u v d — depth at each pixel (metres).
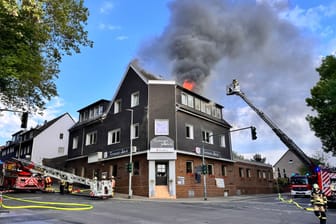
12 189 24.06
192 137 26.67
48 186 25.88
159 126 24.69
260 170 38.91
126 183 25.31
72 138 35.66
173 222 10.03
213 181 27.72
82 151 32.50
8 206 13.88
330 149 25.80
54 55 13.70
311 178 19.00
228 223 9.98
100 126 30.62
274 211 14.20
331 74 24.08
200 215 12.14
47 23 11.93
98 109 32.75
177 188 23.48
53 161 37.53
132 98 27.33
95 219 10.40
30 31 10.36
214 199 23.00
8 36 9.93
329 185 17.69
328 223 10.55
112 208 14.17
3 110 14.79
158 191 23.23
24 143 50.22
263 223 10.11
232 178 31.06
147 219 10.66
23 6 8.66
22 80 12.55
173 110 25.41
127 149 25.91
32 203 15.80
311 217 12.02
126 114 27.34
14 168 24.66
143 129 25.11
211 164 28.33
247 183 34.34
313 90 24.67
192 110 27.39
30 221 9.56
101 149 29.44
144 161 24.22
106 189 20.33
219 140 30.80
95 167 29.94
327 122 24.44
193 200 21.47
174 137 24.62
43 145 46.09
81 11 13.60
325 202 10.42
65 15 12.45
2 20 9.23
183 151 24.75
